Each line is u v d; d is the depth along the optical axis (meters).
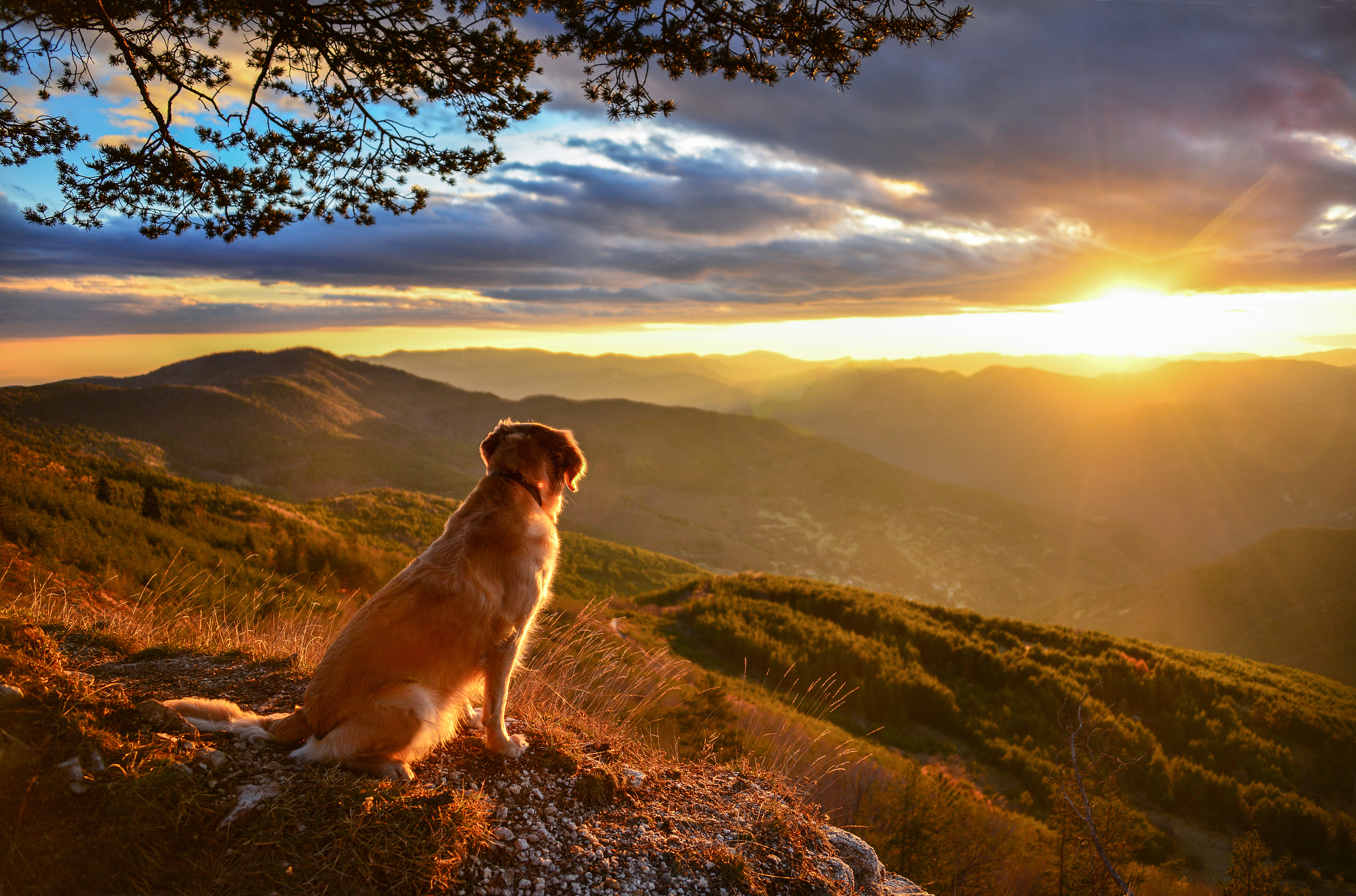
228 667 3.82
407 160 4.63
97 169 4.12
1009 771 21.59
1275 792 20.03
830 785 8.18
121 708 2.61
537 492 3.18
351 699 2.56
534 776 2.89
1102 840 7.12
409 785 2.50
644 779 3.06
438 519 72.75
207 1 4.27
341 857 2.14
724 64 4.50
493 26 4.37
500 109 4.68
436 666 2.69
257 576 15.98
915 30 4.35
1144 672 28.88
